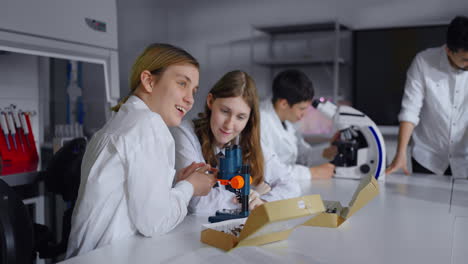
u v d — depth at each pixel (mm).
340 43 3881
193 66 1156
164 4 4523
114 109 1224
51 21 2197
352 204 1128
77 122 2590
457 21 1894
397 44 3646
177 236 1053
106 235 1037
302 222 936
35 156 2506
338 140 2092
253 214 833
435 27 3537
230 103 1383
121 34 4332
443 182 1929
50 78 2525
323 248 943
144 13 4527
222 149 1532
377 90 3727
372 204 1429
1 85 2338
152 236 1046
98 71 2568
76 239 1073
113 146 1028
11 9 2002
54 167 1828
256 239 914
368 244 979
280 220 817
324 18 3939
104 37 2535
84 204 1047
